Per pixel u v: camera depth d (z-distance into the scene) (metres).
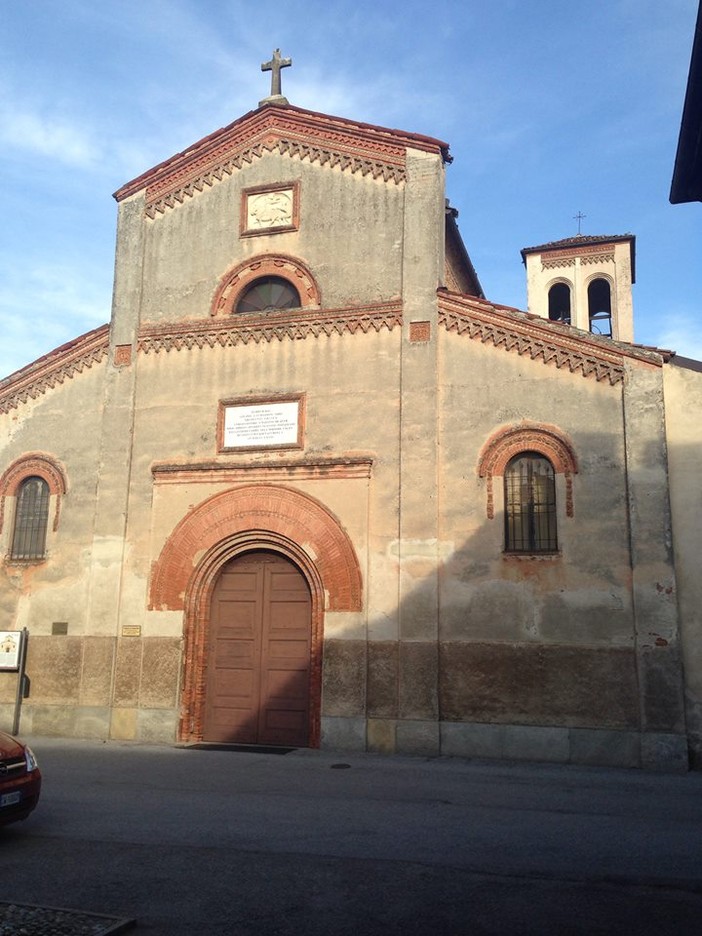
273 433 17.30
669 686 13.95
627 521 14.82
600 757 14.16
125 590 17.41
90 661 17.19
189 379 18.12
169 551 17.33
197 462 17.61
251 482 17.16
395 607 15.74
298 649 16.64
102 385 18.77
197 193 19.19
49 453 18.75
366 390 16.92
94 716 16.92
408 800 11.30
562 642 14.77
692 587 14.27
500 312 16.28
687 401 14.98
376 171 17.95
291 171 18.62
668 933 6.55
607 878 7.90
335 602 16.11
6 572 18.38
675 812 10.66
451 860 8.45
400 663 15.45
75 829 9.59
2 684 17.73
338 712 15.62
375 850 8.79
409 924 6.72
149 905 7.13
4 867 8.16
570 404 15.58
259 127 19.00
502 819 10.21
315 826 9.78
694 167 8.16
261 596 17.08
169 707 16.64
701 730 13.80
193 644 16.94
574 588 14.88
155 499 17.67
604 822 10.08
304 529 16.59
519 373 16.02
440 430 16.28
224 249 18.66
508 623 15.12
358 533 16.25
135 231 19.38
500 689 14.93
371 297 17.34
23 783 9.11
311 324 17.55
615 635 14.50
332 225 18.00
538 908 7.09
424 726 15.10
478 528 15.66
